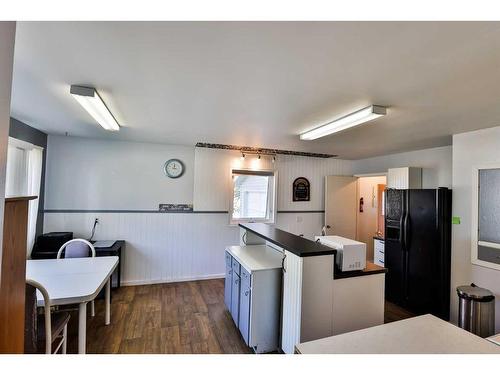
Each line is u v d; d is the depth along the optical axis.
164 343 2.53
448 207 3.21
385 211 3.90
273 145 4.16
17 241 1.03
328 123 2.73
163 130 3.26
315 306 2.01
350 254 2.13
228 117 2.62
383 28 1.14
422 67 1.50
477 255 2.81
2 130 0.81
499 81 1.66
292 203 5.16
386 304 3.65
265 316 2.33
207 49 1.36
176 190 4.35
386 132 3.08
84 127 3.24
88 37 1.26
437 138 3.34
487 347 1.17
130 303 3.43
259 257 2.73
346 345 1.17
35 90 1.98
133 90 1.94
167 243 4.29
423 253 3.33
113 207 4.04
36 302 1.64
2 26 0.80
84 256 2.96
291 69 1.57
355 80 1.70
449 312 3.09
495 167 2.69
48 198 3.77
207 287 4.08
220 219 4.57
